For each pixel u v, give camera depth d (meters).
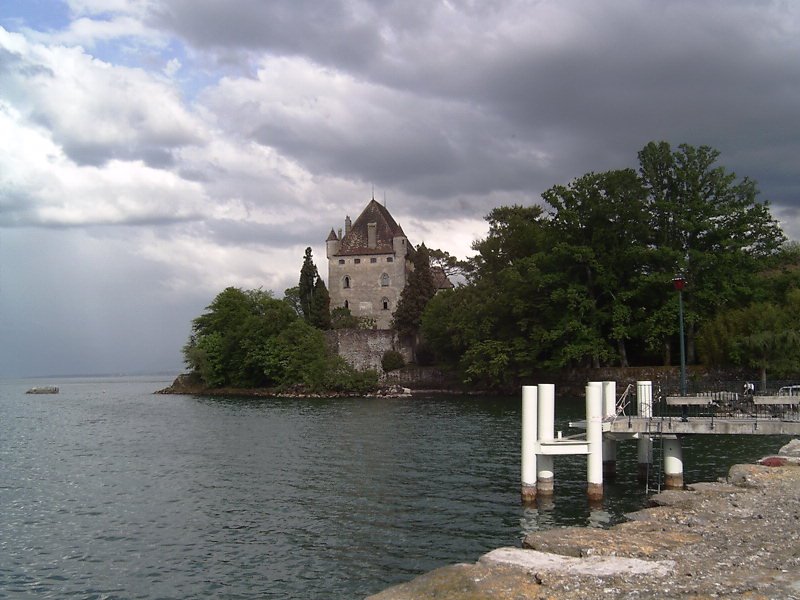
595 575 12.60
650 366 73.44
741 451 37.75
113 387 176.62
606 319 75.06
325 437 47.72
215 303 119.44
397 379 100.00
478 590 12.01
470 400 80.00
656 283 70.69
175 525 24.66
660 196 73.88
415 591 12.17
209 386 112.12
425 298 108.31
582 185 75.12
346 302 127.88
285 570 19.45
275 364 101.31
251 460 38.44
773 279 72.38
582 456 37.34
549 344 77.75
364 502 27.20
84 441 49.25
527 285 80.56
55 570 19.98
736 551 14.41
